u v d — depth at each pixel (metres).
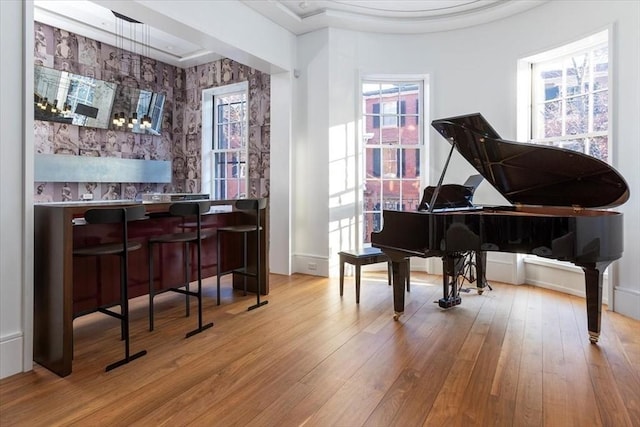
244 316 3.38
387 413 1.89
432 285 4.45
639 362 2.45
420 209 3.74
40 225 2.41
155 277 3.45
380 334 2.94
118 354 2.58
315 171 5.00
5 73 2.24
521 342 2.78
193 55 5.85
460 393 2.08
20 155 2.32
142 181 5.72
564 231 2.55
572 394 2.06
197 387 2.14
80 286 2.88
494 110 4.57
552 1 4.01
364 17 4.58
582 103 4.02
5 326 2.27
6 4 2.23
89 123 5.14
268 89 5.45
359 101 4.99
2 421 1.82
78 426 1.78
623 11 3.34
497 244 2.72
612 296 3.47
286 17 4.48
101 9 4.39
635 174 3.26
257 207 3.70
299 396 2.05
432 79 4.93
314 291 4.23
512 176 3.22
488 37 4.59
